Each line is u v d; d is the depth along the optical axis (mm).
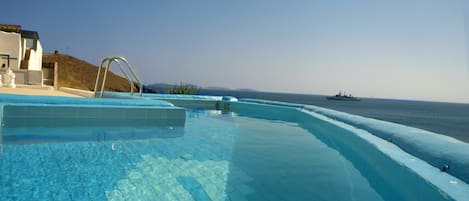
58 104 5168
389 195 2684
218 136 5512
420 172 2246
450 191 1833
